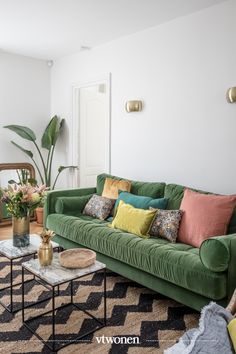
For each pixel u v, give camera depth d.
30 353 1.87
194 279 2.04
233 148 2.99
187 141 3.36
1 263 3.23
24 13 3.24
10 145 4.82
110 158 4.27
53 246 2.39
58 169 4.93
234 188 3.01
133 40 3.84
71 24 3.55
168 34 3.46
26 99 4.94
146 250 2.38
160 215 2.80
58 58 4.97
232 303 1.69
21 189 2.42
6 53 4.67
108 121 4.25
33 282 2.80
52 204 3.59
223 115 3.04
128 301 2.49
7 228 4.59
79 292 2.63
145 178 3.83
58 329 2.10
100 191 3.88
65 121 4.99
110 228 2.91
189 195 2.81
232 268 1.97
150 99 3.70
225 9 2.97
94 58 4.38
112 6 3.07
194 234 2.55
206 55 3.14
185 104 3.35
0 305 2.40
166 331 2.08
